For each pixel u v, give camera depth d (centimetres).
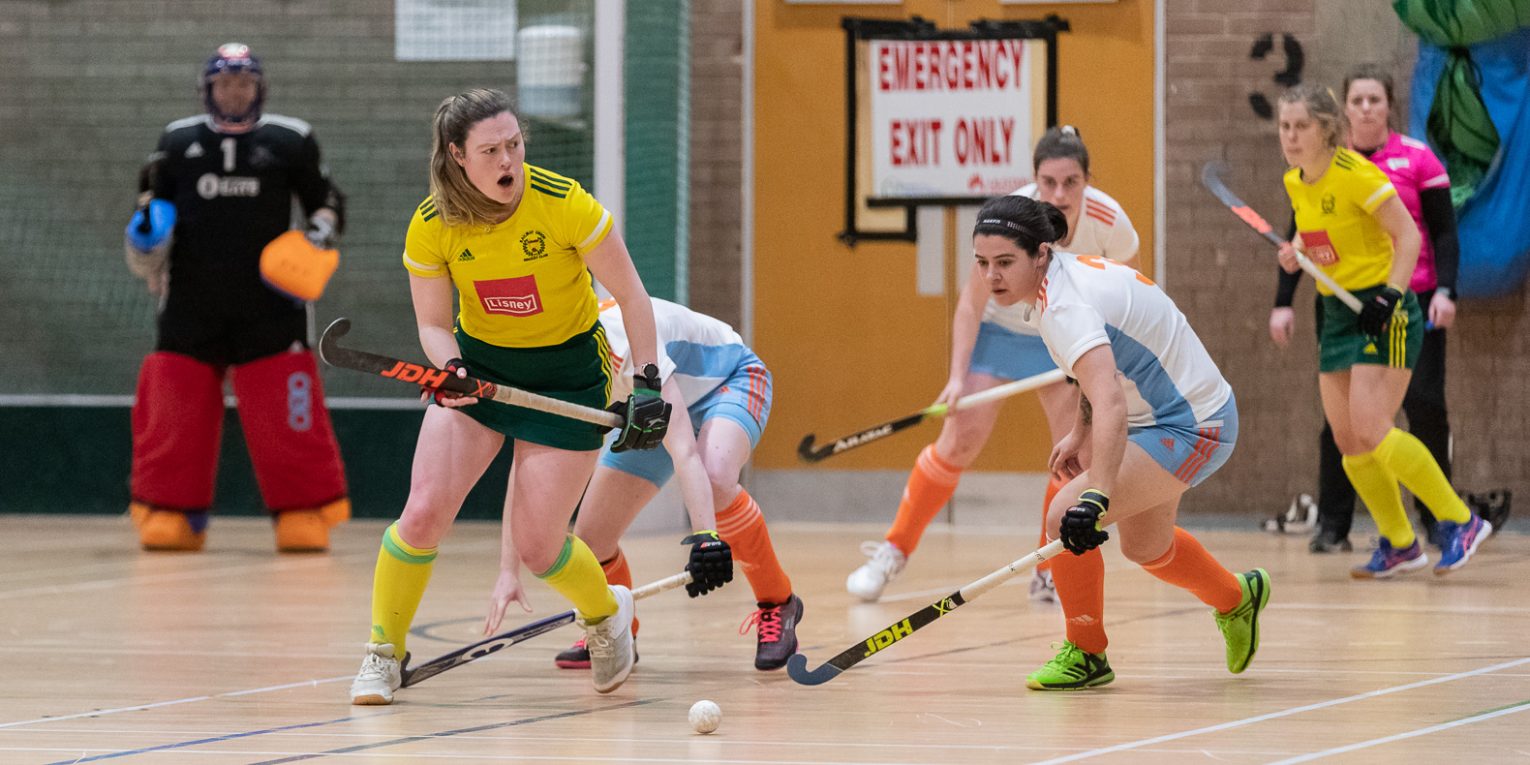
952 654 1650
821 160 3288
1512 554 2675
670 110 3172
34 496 3512
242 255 2855
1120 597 2095
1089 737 1187
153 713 1323
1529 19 3045
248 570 2580
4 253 3512
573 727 1248
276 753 1144
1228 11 3164
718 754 1134
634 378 1308
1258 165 3166
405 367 1224
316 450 2889
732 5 3297
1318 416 3164
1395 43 3114
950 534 3116
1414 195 2538
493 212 1241
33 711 1336
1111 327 1316
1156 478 1340
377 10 3384
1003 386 2006
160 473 2886
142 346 3497
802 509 3319
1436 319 2519
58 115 3488
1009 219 1304
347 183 3400
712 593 2184
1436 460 2683
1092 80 3206
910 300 3278
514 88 3306
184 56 3459
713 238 3319
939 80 3250
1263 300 3172
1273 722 1244
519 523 1321
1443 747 1136
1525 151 3078
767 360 3316
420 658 1645
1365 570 2323
